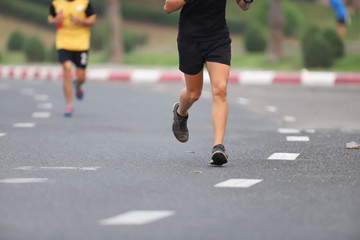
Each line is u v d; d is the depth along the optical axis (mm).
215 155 18375
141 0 139875
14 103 40062
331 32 71750
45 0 132625
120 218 12297
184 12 19062
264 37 86312
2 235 11070
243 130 27969
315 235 11133
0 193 14672
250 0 19562
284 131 27484
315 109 37156
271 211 12977
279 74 57844
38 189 15156
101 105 39125
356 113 35062
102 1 129125
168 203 13695
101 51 102062
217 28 19031
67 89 33156
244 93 48188
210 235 11094
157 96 45688
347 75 56250
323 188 15375
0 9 131000
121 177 16797
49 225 11750
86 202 13750
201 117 33156
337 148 22438
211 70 19078
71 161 19531
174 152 21516
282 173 17453
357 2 130750
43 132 26734
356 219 12320
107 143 23609
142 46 108250
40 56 94250
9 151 21531
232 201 13906
